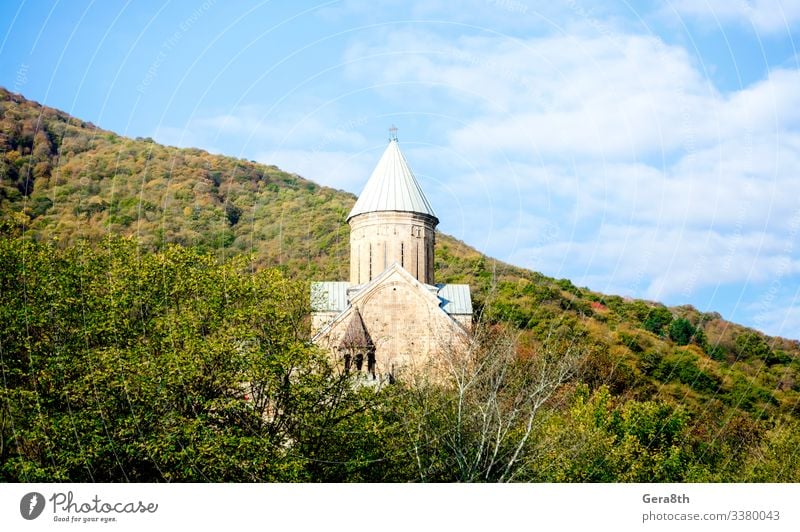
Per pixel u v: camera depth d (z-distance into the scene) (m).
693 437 50.34
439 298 59.97
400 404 29.70
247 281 30.00
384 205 58.28
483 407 29.44
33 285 29.23
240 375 26.28
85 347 27.67
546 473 29.11
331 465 27.77
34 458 26.39
